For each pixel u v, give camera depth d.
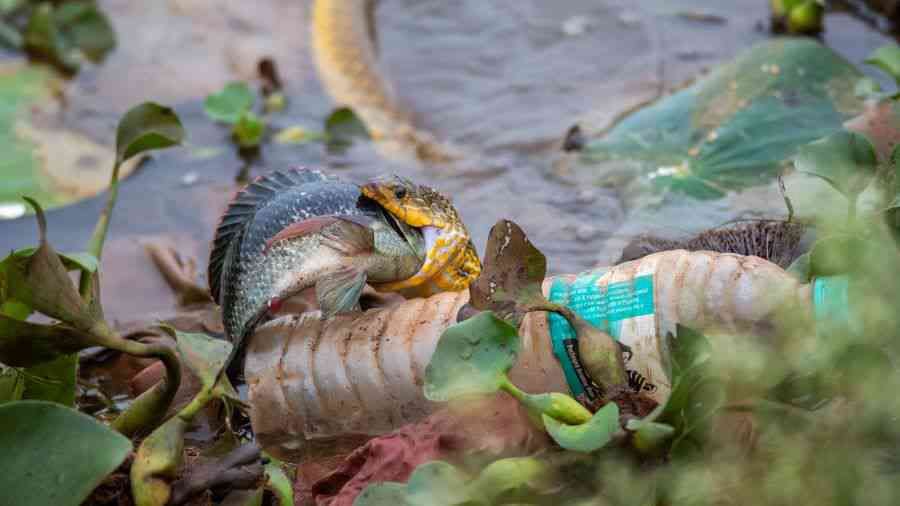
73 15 6.51
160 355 2.91
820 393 2.68
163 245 4.75
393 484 2.66
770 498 2.63
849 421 2.67
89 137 5.66
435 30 6.50
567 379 2.92
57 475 2.56
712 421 2.67
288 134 5.54
